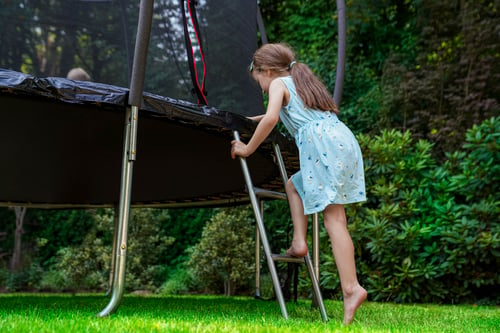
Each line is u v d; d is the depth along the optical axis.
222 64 2.84
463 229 4.12
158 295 4.90
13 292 5.74
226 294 5.24
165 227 6.29
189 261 5.38
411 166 4.73
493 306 3.98
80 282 5.61
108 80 2.58
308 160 2.08
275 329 1.53
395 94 6.18
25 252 6.23
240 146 2.27
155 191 3.99
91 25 2.60
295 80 2.21
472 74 5.95
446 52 6.47
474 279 4.11
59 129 2.73
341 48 3.34
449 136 5.68
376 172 4.71
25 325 1.53
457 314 2.82
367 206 4.82
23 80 2.03
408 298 4.26
